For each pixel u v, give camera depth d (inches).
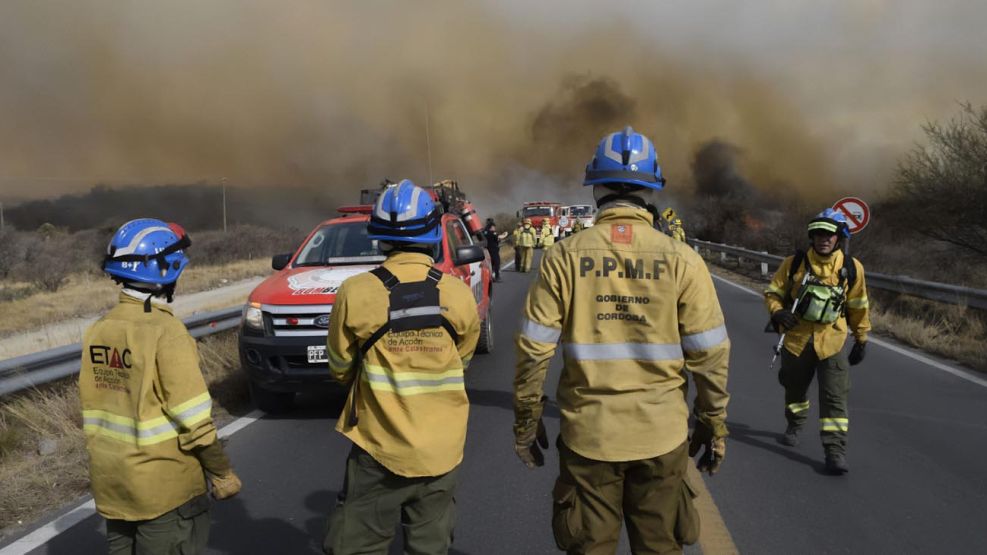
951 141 605.9
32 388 223.8
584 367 96.1
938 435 214.2
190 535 100.7
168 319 98.8
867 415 235.9
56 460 195.8
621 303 95.7
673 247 95.9
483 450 204.5
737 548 142.5
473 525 154.2
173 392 94.9
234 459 197.8
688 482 101.3
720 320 95.5
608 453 94.3
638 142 100.5
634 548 99.3
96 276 962.7
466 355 107.7
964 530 150.1
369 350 100.7
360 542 101.7
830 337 184.5
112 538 101.0
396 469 98.7
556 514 101.0
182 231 103.7
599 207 103.6
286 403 244.2
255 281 921.5
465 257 280.4
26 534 151.5
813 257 185.3
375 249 280.1
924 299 467.8
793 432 204.7
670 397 96.0
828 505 163.5
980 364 306.0
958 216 602.2
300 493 172.9
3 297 695.1
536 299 98.3
